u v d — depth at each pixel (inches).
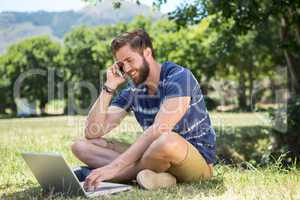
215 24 474.3
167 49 1017.5
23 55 1689.2
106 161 162.6
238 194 140.3
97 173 141.3
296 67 463.2
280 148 331.9
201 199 132.7
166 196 135.9
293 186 150.0
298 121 339.9
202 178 158.1
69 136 373.1
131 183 157.0
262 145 397.4
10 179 177.8
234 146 386.0
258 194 139.2
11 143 312.7
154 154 145.4
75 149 166.2
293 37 474.6
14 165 209.9
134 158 144.5
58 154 137.3
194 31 1031.0
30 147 291.6
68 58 1413.6
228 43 483.5
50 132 434.3
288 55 467.8
